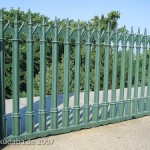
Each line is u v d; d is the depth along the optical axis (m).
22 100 6.61
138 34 5.27
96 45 4.66
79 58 4.48
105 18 13.78
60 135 4.40
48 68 9.27
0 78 3.72
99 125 4.95
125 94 7.88
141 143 4.16
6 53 9.07
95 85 4.80
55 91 4.30
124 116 5.35
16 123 3.96
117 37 4.92
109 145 4.03
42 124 4.24
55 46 4.17
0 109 3.80
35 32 3.94
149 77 5.74
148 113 5.84
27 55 3.94
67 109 4.47
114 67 5.00
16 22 3.75
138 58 5.36
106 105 5.01
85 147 3.92
